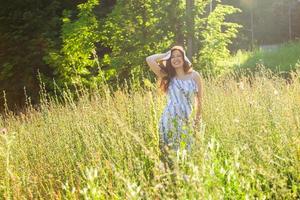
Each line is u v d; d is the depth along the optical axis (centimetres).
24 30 1416
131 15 1181
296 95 570
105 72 1137
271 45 2388
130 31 1181
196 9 1161
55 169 465
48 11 1473
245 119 499
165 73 532
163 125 484
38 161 503
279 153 381
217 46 1156
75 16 1521
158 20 1173
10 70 1389
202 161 298
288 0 2578
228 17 2466
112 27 1191
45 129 617
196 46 1168
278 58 1412
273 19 2608
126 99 640
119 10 1187
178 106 507
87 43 1174
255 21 2591
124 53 1179
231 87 706
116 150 424
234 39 2356
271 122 456
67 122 612
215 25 1182
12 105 1365
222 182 315
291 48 1546
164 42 1177
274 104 498
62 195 394
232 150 397
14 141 520
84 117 589
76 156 484
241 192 308
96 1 1207
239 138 440
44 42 1362
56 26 1447
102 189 331
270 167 329
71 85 1180
